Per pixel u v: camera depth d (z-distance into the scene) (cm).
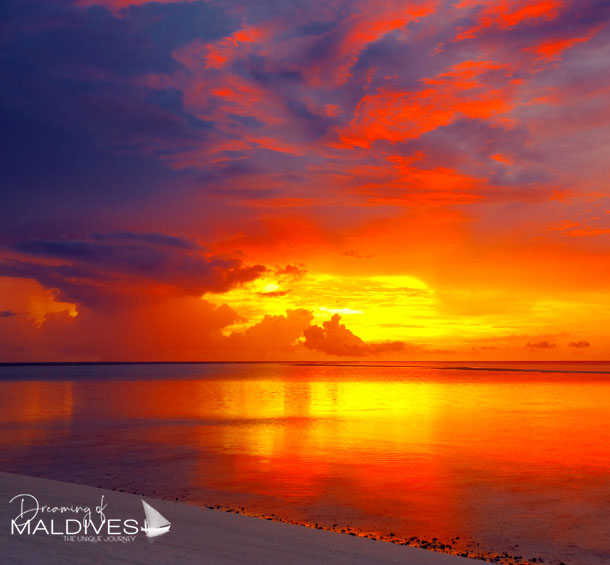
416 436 3241
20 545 773
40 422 3916
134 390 7844
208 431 3453
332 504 1725
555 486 1967
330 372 18800
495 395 6894
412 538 1385
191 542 835
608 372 18038
